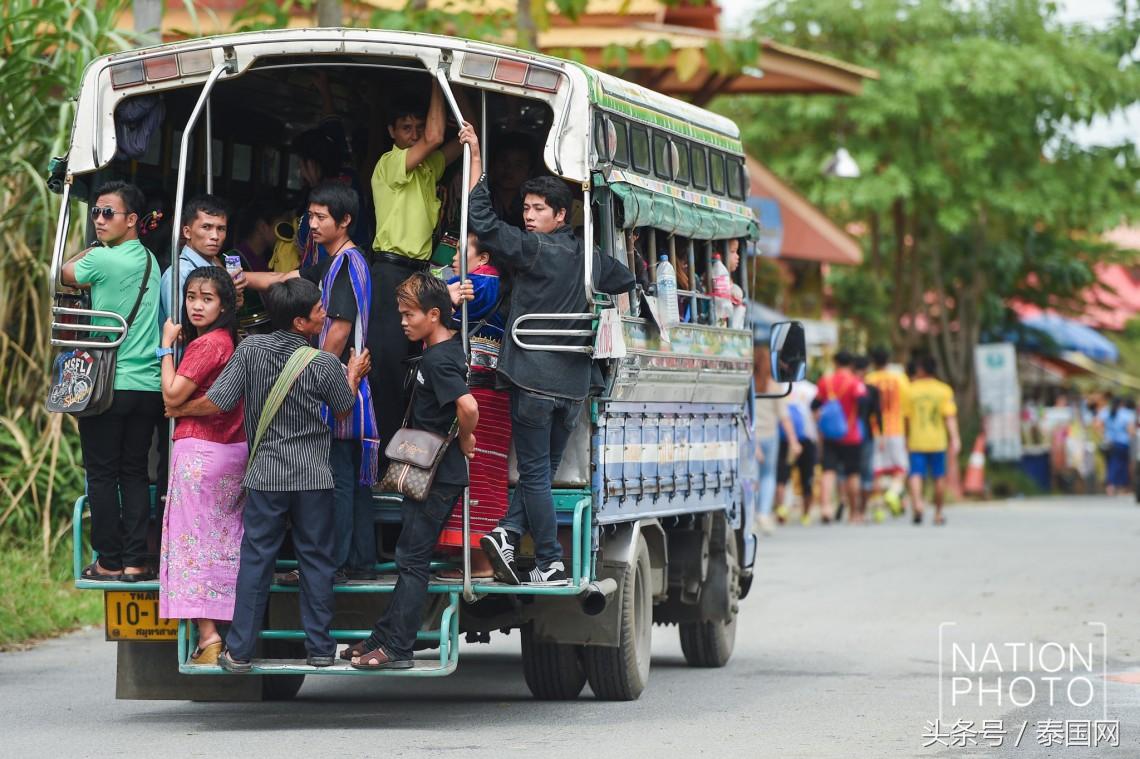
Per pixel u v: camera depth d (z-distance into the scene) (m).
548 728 26.27
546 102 25.88
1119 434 113.50
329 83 30.17
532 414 25.48
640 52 55.41
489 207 25.36
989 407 106.56
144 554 26.64
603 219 26.42
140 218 27.23
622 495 27.42
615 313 25.97
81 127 26.80
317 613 25.30
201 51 26.28
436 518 25.25
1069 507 91.12
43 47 42.00
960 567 52.94
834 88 63.59
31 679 31.75
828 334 94.00
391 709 28.58
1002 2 100.25
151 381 26.31
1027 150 99.81
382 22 47.69
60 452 42.88
